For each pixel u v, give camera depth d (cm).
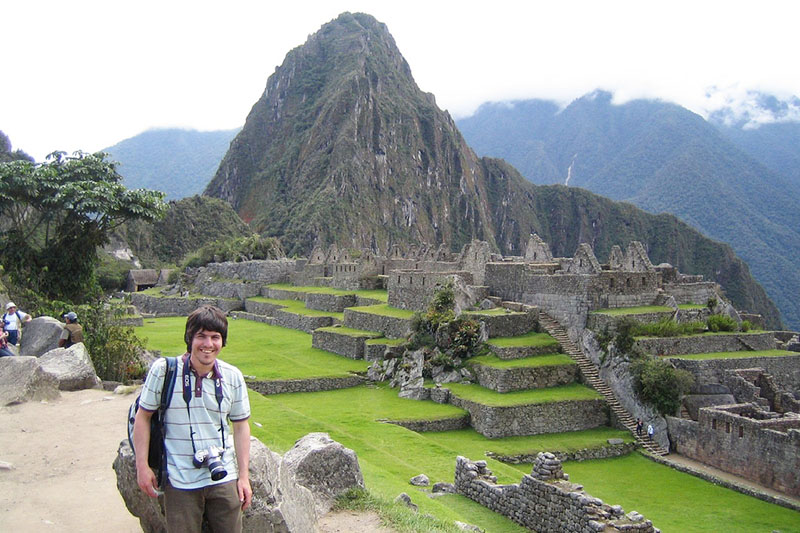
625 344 3841
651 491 2864
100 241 4309
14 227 4322
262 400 3494
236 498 852
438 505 1969
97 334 2886
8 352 2233
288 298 8531
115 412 1791
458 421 3628
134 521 1137
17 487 1271
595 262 4203
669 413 3516
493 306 4659
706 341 3950
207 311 862
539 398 3653
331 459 1473
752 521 2505
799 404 3419
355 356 5022
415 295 5294
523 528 2014
